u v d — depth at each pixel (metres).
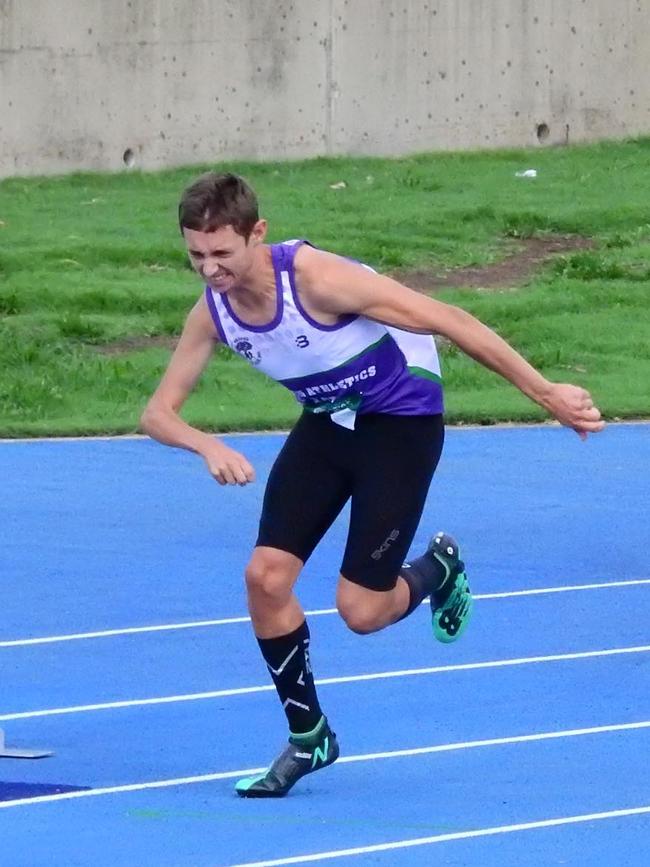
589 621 24.55
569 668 21.92
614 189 68.50
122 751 18.28
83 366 46.62
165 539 29.97
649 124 78.25
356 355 16.16
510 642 23.27
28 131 65.88
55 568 27.61
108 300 51.91
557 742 18.66
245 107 69.88
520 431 42.03
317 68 71.06
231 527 31.06
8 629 23.73
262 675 21.50
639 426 43.09
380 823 15.90
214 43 68.94
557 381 47.81
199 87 68.88
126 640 23.19
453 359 48.94
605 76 77.25
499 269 58.69
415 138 73.38
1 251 55.59
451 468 37.06
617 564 28.50
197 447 16.23
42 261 55.16
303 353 16.03
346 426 16.69
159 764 17.81
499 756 18.12
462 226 62.22
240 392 45.56
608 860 14.91
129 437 40.59
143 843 15.27
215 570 27.64
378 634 23.52
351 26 71.50
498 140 75.19
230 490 34.44
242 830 15.65
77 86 66.56
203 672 21.61
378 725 19.27
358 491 16.78
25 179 65.81
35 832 15.55
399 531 16.81
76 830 15.63
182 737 18.83
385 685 21.00
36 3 65.44
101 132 67.25
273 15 69.94
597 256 60.03
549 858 14.95
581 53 76.50
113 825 15.78
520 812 16.25
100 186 65.81
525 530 31.14
